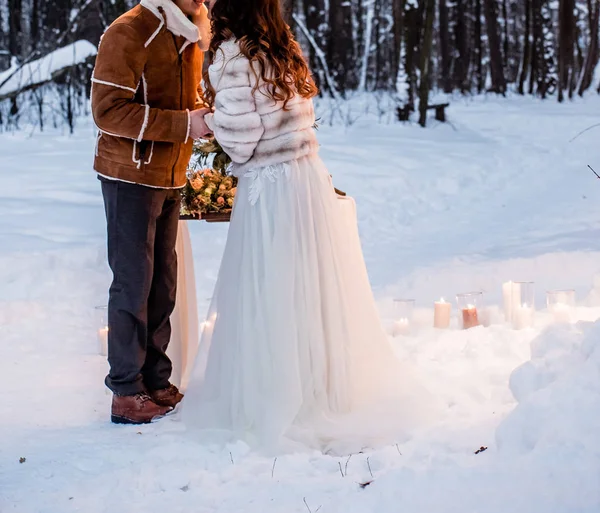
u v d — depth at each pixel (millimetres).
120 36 3863
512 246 8562
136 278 4016
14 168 11258
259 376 3648
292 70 3736
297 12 23812
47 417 4102
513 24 33812
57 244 7812
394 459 3186
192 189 4285
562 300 5160
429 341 5043
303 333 3668
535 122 16594
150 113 3883
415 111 17172
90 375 4824
